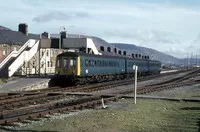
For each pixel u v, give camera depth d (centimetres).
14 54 5541
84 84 4491
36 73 6019
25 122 1628
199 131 1486
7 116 1850
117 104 2402
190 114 1972
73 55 4244
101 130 1465
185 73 8875
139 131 1472
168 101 2638
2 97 2744
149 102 2534
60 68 4294
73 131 1438
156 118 1806
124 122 1662
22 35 6962
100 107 2219
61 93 3038
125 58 6000
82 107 2170
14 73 5341
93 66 4625
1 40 6094
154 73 8206
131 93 3256
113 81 5328
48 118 1758
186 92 3550
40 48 5850
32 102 2448
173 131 1487
